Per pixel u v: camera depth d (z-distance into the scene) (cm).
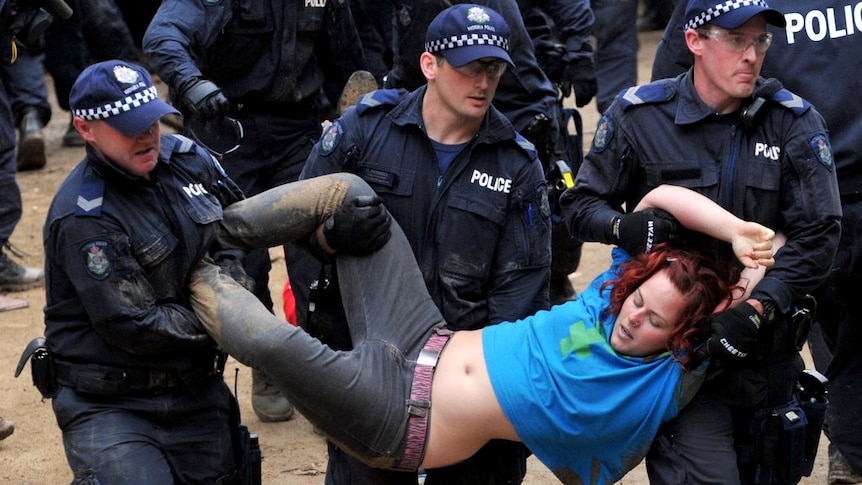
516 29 1544
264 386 1534
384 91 1047
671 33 1226
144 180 948
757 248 927
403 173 1016
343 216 980
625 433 952
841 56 1173
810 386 1024
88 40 2270
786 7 1185
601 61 2573
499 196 1012
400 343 982
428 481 1048
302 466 1412
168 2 1381
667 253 950
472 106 983
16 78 2712
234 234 1007
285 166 1507
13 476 1401
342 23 1482
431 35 983
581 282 2061
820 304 1315
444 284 1019
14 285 2062
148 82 923
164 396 974
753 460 991
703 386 973
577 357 947
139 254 939
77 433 957
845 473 1314
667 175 997
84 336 957
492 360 966
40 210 2480
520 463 1050
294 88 1465
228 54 1427
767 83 980
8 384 1673
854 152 1177
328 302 1048
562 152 1711
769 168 979
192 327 955
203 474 996
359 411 941
